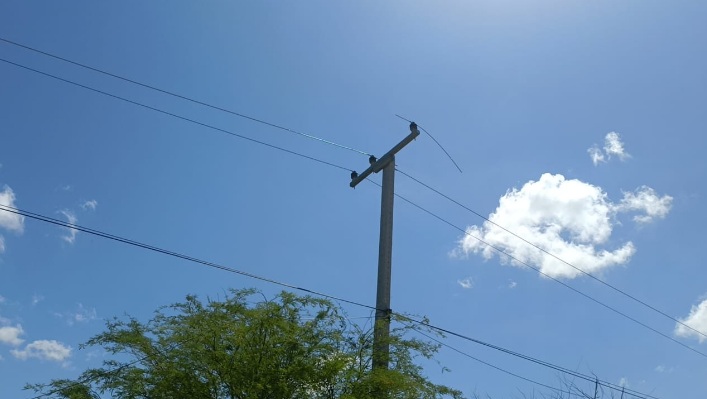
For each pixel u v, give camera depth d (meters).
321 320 17.42
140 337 16.66
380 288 18.39
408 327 18.09
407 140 19.88
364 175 20.56
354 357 17.20
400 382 16.55
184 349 16.61
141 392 16.34
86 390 16.42
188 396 16.16
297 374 16.33
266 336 16.73
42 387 16.42
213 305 17.09
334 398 16.67
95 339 16.86
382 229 19.19
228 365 16.22
